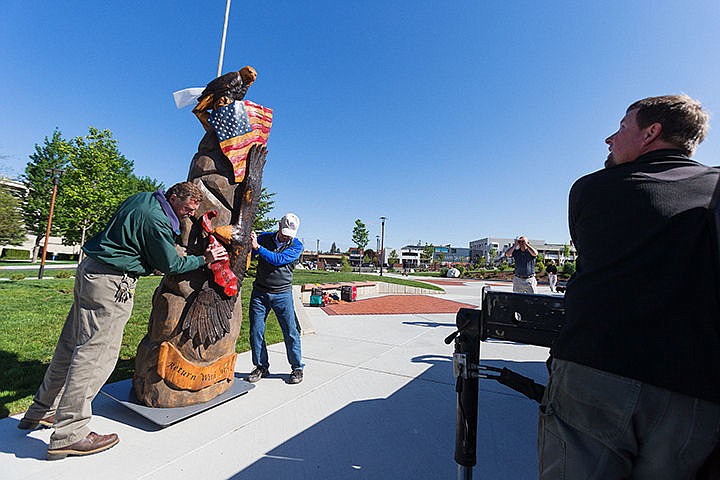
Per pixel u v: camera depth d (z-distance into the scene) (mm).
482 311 1652
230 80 2992
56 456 2035
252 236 3152
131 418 2625
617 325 968
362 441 2410
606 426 966
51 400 2354
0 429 2354
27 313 6059
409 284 17438
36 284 11523
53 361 2320
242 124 2992
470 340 1587
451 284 26156
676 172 1065
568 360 1075
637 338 935
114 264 2135
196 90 3135
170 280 2641
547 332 1488
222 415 2738
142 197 2293
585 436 1014
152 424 2549
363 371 3953
